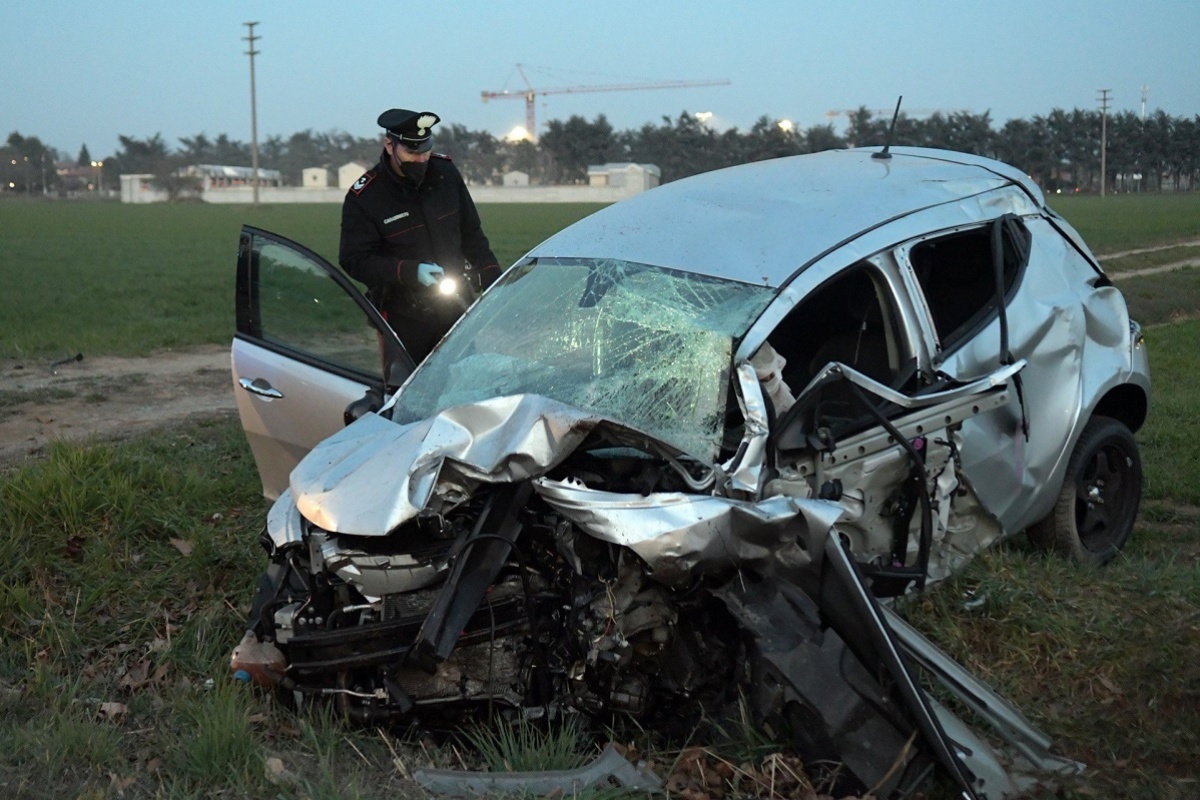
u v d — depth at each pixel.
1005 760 3.61
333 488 3.94
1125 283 21.16
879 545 4.22
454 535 3.75
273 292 5.53
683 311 4.19
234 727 3.74
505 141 129.75
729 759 3.63
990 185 5.12
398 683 3.75
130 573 5.37
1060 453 4.88
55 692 4.31
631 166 100.12
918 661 3.73
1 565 5.22
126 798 3.52
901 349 4.36
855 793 3.39
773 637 3.49
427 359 4.84
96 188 159.25
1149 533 5.93
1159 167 126.00
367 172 6.42
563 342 4.40
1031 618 4.35
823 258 4.25
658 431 3.93
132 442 7.79
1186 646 4.13
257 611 4.14
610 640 3.58
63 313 17.39
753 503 3.65
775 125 109.19
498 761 3.67
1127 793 3.47
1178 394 9.58
